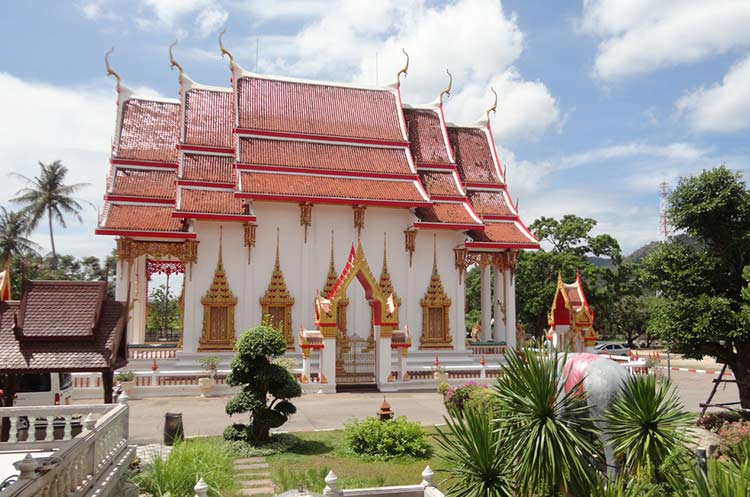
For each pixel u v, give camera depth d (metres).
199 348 30.53
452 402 18.28
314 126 36.00
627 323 63.50
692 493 6.76
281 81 37.44
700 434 15.23
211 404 24.89
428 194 34.28
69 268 74.38
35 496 7.52
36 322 13.70
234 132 33.88
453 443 9.45
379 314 29.80
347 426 17.91
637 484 7.93
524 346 9.84
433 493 9.54
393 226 34.50
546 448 8.09
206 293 31.00
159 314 64.88
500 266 37.16
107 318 14.30
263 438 17.09
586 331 32.53
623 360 36.75
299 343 31.08
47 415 12.34
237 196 30.45
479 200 39.28
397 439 16.28
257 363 16.95
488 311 39.34
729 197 17.75
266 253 32.16
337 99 38.06
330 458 15.80
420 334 34.38
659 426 8.58
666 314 18.31
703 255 18.42
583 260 58.19
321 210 33.22
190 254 30.69
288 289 32.28
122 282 30.41
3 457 11.65
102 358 13.55
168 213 31.72
